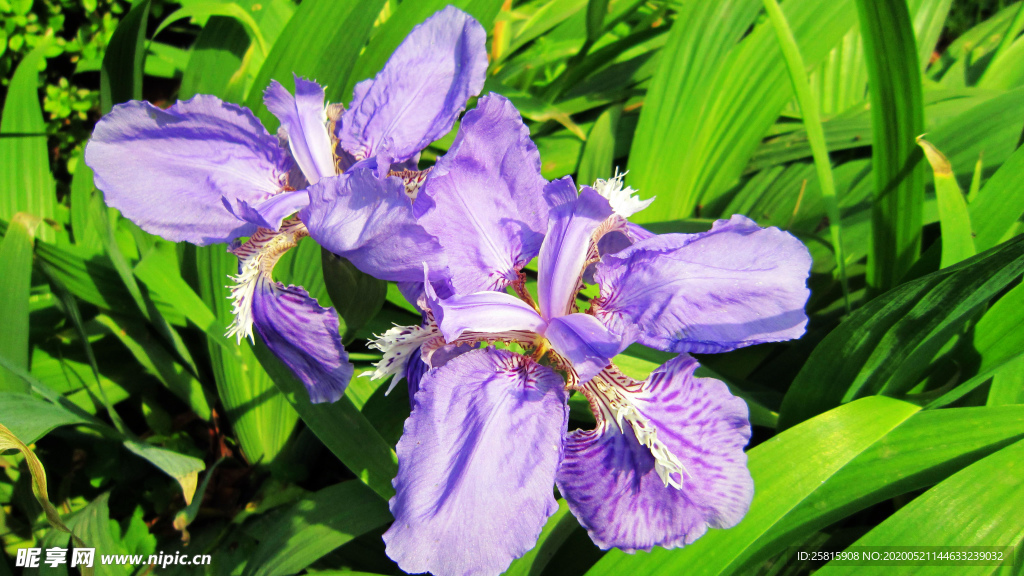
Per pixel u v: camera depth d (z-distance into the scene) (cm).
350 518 29
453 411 23
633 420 25
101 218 32
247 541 33
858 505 27
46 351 35
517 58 45
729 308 24
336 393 27
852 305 36
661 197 38
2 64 43
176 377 34
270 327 27
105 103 34
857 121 41
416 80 28
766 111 38
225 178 27
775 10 31
